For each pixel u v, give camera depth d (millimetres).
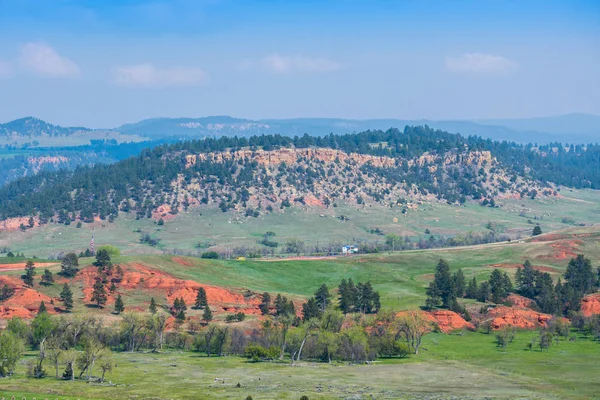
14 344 186750
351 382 178875
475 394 164750
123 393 162125
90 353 181875
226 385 172250
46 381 175250
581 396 164750
